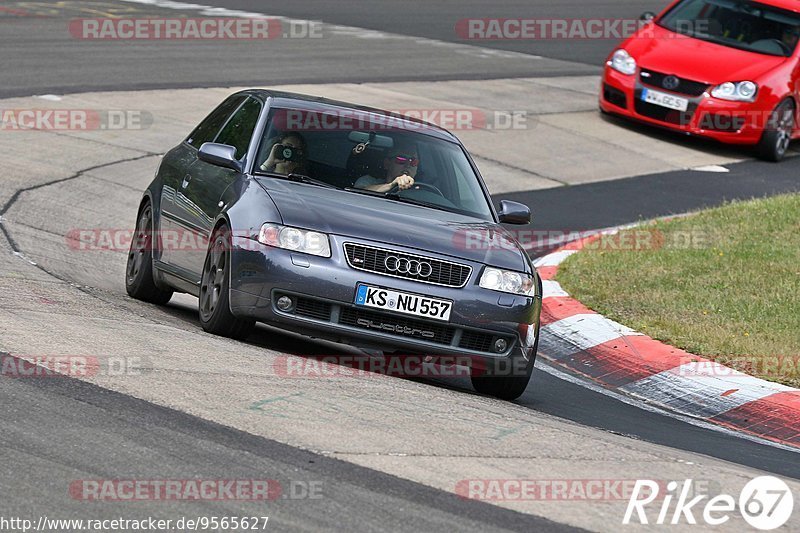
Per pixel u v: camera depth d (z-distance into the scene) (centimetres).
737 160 6756
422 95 7225
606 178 6075
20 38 7688
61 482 1781
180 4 9812
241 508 1748
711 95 6731
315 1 10912
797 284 4031
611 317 3684
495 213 3141
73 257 3850
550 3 11969
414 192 3033
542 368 3347
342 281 2662
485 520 1809
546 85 8062
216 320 2819
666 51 6981
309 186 2942
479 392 2948
